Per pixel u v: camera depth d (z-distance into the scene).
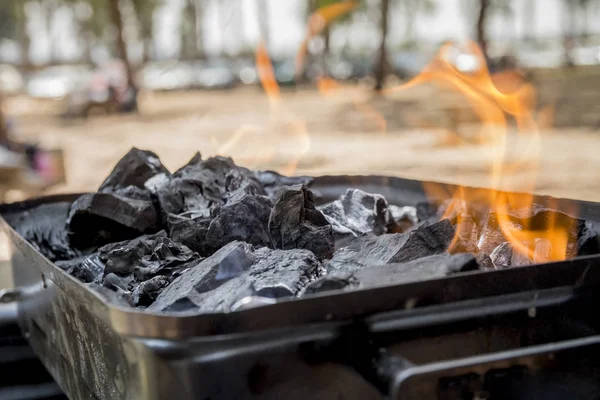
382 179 2.76
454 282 1.26
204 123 14.17
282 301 1.16
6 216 2.57
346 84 28.09
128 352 1.24
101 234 2.19
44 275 1.77
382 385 1.13
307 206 1.91
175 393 1.17
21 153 7.50
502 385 1.19
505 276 1.30
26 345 2.31
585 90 17.02
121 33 19.38
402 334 1.25
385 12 21.64
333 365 1.21
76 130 14.04
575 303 1.36
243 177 2.35
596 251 1.85
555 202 2.10
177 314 1.14
